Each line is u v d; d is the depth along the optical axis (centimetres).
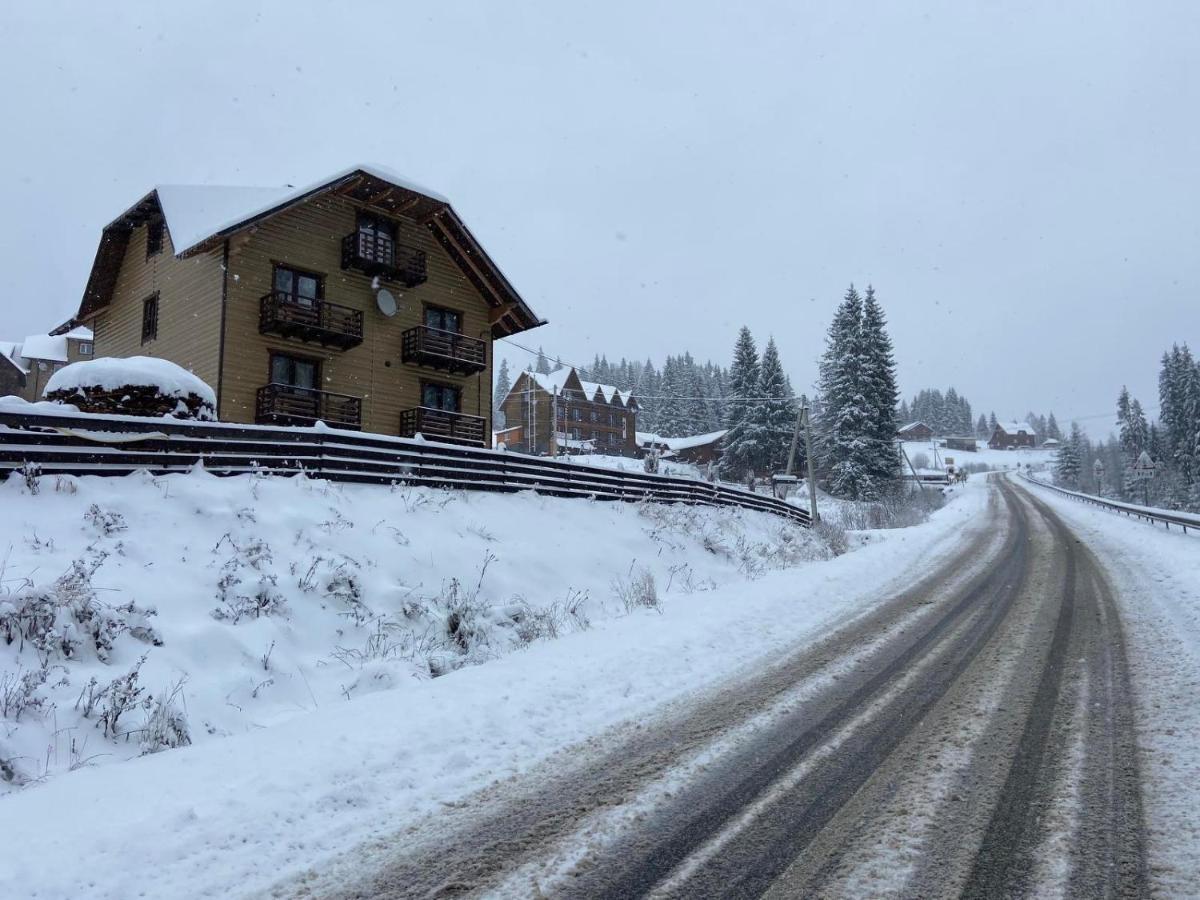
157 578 894
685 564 1717
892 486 5456
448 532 1343
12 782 558
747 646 902
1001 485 7812
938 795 462
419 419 2459
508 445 7638
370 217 2450
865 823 427
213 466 1208
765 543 2205
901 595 1291
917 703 659
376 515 1287
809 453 3369
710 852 401
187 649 794
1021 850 391
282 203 2103
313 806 469
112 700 662
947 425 18538
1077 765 502
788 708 656
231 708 739
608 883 373
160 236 2389
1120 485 10100
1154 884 354
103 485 1053
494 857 405
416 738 583
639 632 976
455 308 2678
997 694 677
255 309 2116
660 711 657
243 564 975
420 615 1030
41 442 1034
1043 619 1034
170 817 449
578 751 564
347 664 883
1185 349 8644
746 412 6347
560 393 7438
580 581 1392
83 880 381
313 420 2209
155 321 2389
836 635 966
